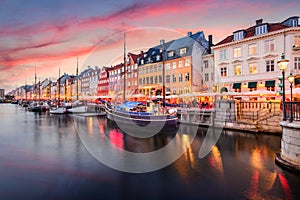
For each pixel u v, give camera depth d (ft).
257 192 21.95
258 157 33.73
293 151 26.63
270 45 89.30
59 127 71.31
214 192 22.04
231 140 46.37
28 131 62.80
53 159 33.42
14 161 32.37
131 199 20.62
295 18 88.43
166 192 22.11
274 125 50.78
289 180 24.50
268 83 87.51
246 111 59.11
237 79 100.48
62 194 21.61
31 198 20.83
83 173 27.27
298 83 62.44
